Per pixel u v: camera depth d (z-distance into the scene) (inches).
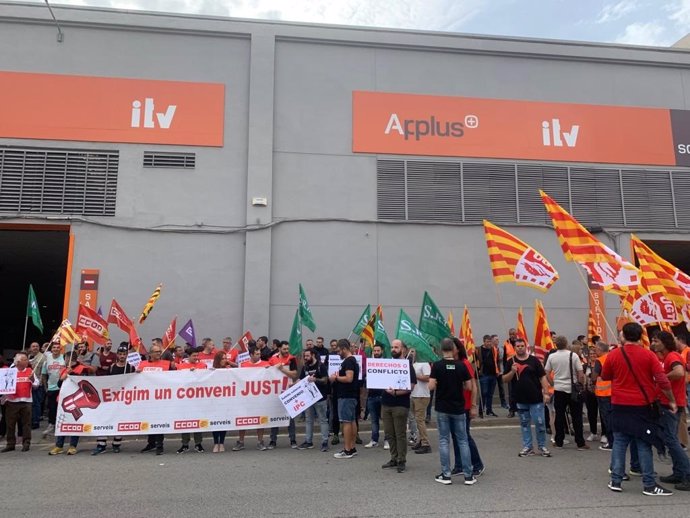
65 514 228.7
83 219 576.7
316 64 647.1
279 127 627.8
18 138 581.3
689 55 721.6
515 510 231.6
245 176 612.1
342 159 633.6
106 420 371.6
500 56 684.1
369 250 619.8
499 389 578.6
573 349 427.2
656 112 704.4
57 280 993.5
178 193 598.5
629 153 688.4
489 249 431.8
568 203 665.0
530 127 674.8
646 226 675.4
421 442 366.6
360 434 447.5
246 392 386.6
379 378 315.3
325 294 602.9
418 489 267.9
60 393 372.8
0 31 596.4
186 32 625.6
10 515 227.9
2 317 1392.7
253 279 586.6
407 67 663.1
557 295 641.0
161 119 607.2
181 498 252.4
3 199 571.5
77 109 594.6
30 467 326.3
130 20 615.2
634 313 397.7
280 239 606.2
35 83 592.4
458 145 656.4
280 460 343.3
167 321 574.6
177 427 375.2
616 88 702.5
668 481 274.2
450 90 666.8
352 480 287.1
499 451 369.7
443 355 293.4
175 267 585.3
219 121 617.0
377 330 437.4
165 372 382.6
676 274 401.7
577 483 279.7
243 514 227.5
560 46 692.7
